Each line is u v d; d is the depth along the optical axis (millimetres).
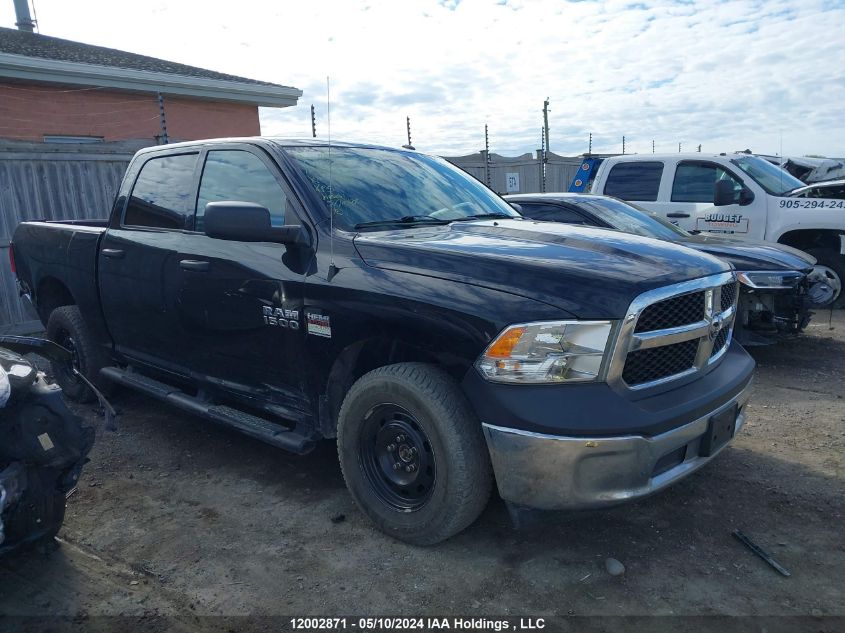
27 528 2725
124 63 14219
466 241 3244
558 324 2643
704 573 2914
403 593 2797
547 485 2662
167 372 4402
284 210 3572
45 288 5504
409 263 3059
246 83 15562
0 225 7664
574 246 3213
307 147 3914
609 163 9555
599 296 2686
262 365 3648
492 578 2891
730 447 4250
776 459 4055
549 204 6906
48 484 2756
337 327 3189
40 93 12727
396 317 2959
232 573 2965
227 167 3990
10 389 2555
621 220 6621
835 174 11188
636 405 2693
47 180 8031
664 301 2832
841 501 3525
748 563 2986
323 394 3402
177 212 4219
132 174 4707
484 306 2752
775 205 8156
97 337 4965
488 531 3266
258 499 3684
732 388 3115
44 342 3160
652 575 2902
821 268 8039
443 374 2934
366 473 3238
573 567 2967
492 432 2713
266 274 3498
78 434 2836
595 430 2588
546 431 2607
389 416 3125
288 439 3488
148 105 14375
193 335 4020
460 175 4637
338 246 3301
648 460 2688
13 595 2816
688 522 3342
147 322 4359
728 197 7879
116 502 3676
